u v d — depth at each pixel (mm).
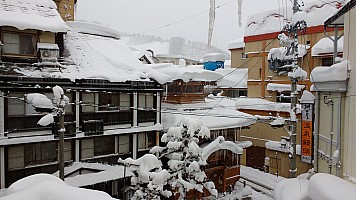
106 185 18219
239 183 24844
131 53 22906
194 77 23344
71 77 16609
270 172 27500
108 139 19047
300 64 25609
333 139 13641
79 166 17188
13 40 16266
